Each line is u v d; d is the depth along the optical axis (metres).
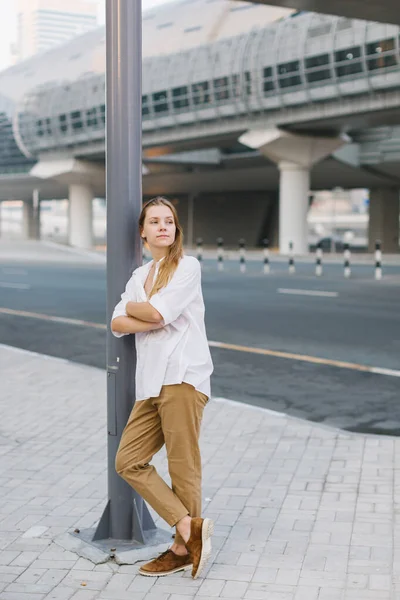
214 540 4.09
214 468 5.36
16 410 7.18
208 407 7.20
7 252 46.88
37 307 16.28
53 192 89.94
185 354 3.54
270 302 16.55
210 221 82.56
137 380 3.62
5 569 3.77
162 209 3.60
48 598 3.45
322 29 41.22
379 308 15.31
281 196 49.78
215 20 51.94
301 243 49.41
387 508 4.52
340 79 40.84
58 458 5.66
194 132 51.66
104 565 3.80
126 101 3.88
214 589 3.52
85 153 63.03
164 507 3.59
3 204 187.62
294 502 4.66
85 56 66.56
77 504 4.70
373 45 38.69
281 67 43.53
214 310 15.16
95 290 20.14
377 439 6.06
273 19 47.88
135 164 3.93
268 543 4.04
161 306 3.47
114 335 3.72
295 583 3.56
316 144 48.06
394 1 16.31
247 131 48.78
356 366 9.48
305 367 9.47
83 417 6.89
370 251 70.94
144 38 56.28
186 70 49.81
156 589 3.53
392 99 39.69
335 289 19.45
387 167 58.09
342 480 5.05
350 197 148.00
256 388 8.33
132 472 3.63
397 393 8.05
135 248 3.96
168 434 3.57
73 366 9.44
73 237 69.06
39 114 65.31
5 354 10.37
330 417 7.10
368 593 3.44
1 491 4.95
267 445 5.91
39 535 4.20
